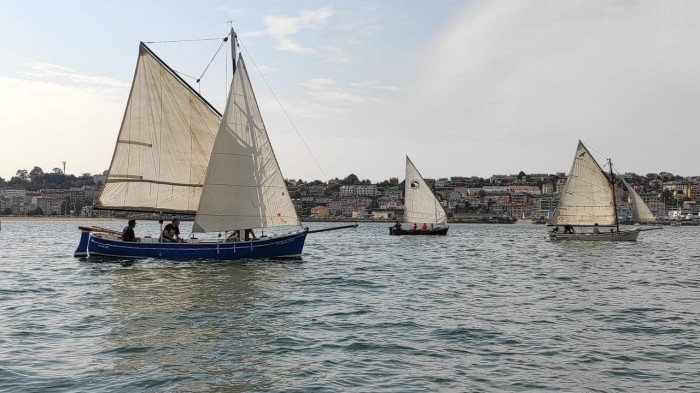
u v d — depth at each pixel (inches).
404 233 4493.1
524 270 1742.1
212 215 1633.9
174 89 1699.1
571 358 661.9
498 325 845.2
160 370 598.5
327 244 3353.8
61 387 545.0
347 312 941.8
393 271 1672.0
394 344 721.6
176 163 1726.1
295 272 1518.2
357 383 566.6
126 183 1686.8
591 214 3257.9
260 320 860.6
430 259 2187.5
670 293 1210.6
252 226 1675.7
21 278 1380.4
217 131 1720.0
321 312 938.7
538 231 7795.3
